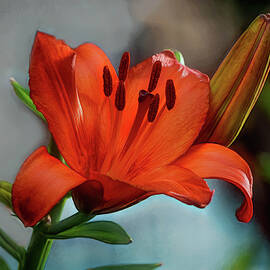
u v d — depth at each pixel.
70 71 0.70
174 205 1.61
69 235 0.70
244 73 0.72
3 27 1.67
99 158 0.72
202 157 0.70
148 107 0.71
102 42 1.80
